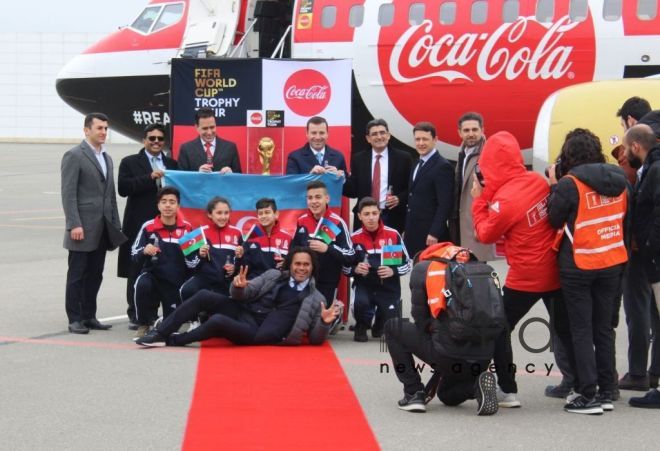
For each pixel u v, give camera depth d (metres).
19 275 14.95
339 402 7.76
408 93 19.98
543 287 7.73
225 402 7.72
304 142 11.45
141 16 22.89
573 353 7.81
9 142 60.78
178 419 7.22
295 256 9.84
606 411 7.68
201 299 9.88
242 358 9.34
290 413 7.43
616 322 7.96
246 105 11.41
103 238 10.88
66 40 61.25
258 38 21.94
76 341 10.22
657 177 7.62
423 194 10.80
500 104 19.44
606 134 13.52
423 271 7.45
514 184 7.66
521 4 19.23
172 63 11.48
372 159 11.21
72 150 10.75
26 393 7.99
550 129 13.87
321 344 10.03
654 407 7.79
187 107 11.52
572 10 19.00
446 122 19.97
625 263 7.68
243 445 6.59
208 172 10.93
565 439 6.86
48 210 25.20
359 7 20.34
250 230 10.63
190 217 10.95
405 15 19.94
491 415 7.48
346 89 11.34
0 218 23.31
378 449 6.54
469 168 10.77
